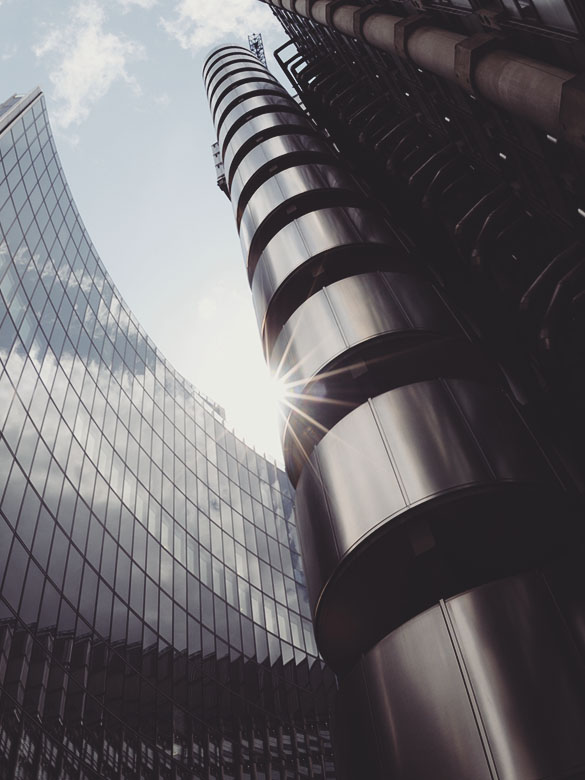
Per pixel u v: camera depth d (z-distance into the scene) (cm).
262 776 2998
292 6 2372
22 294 3619
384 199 1912
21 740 1962
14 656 2120
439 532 1085
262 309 1803
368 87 2052
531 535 1095
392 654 923
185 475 4512
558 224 966
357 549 1038
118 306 5288
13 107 4625
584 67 666
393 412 1171
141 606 3050
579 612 812
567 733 710
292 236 1834
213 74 4134
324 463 1216
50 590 2484
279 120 2773
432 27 1043
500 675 786
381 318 1393
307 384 1390
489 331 1349
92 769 2211
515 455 1051
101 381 4138
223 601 3778
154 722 2673
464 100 1085
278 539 5028
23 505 2561
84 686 2397
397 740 843
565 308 855
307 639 4238
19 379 3070
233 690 3294
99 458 3494
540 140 835
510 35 793
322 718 3703
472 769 737
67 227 4941
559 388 1080
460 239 1182
